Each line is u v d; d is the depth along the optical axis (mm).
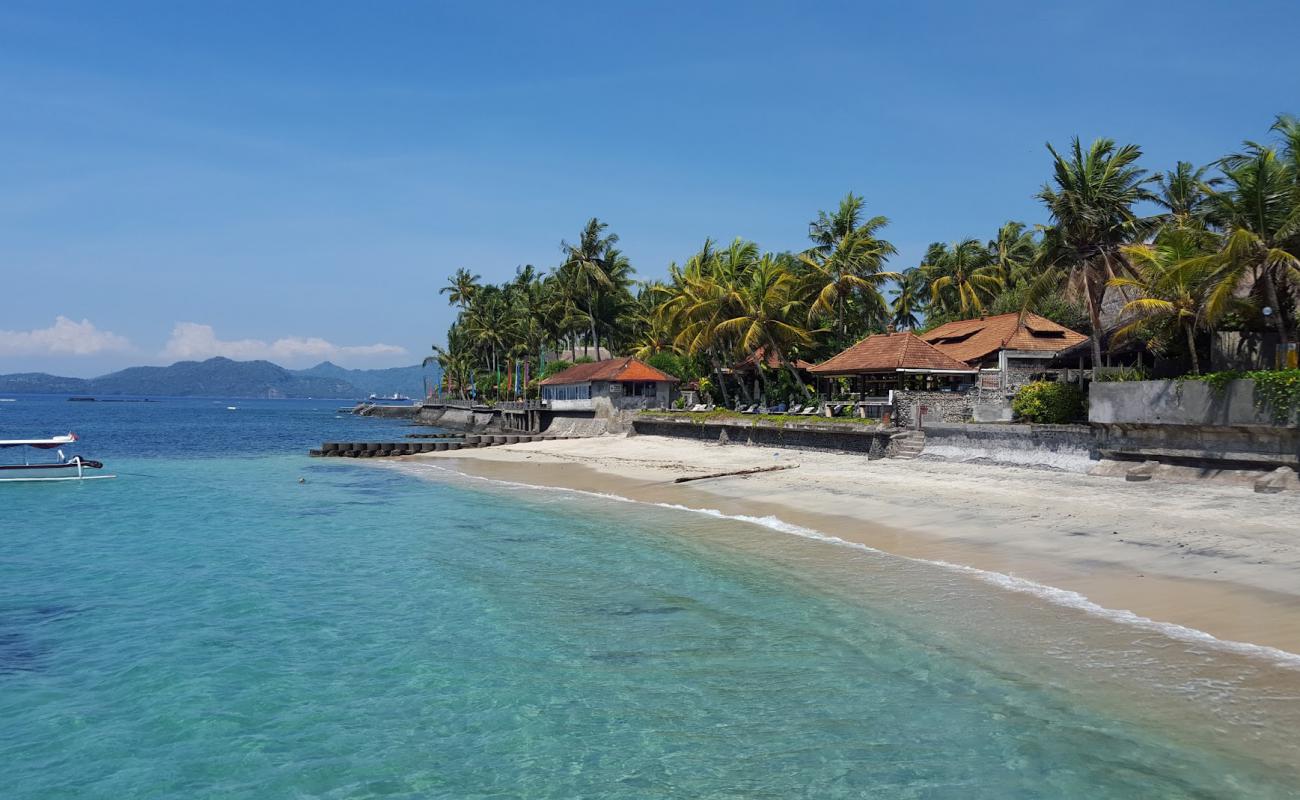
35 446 44250
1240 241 24859
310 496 37094
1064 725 10461
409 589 18938
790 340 55594
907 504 26969
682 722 11188
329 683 13078
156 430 106750
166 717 11898
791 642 14180
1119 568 17562
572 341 98000
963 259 69062
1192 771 9148
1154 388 26734
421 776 10070
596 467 46156
